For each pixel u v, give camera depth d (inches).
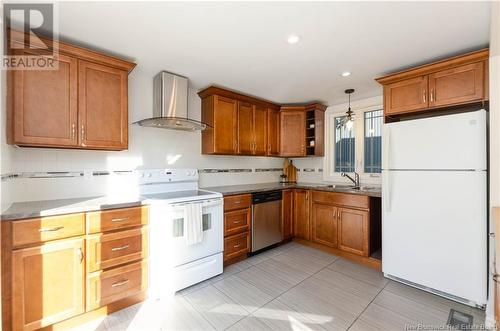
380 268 105.1
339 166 154.8
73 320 68.1
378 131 136.0
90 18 63.2
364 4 58.0
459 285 77.4
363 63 91.5
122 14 61.5
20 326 58.9
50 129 71.4
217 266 99.7
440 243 81.2
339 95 133.7
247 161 151.7
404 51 81.9
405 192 89.4
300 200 138.3
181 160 118.9
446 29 68.6
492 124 62.4
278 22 65.3
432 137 82.7
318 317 72.5
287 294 85.6
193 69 98.0
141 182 101.3
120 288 75.6
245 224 115.9
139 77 103.6
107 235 73.1
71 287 66.5
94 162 92.3
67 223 65.9
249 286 91.4
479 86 76.7
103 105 81.4
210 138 120.1
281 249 131.5
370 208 110.4
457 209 77.6
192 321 71.1
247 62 91.0
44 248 62.3
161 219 83.0
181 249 87.7
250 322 70.4
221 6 58.6
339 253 121.5
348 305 78.7
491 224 70.1
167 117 92.9
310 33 70.9
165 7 58.8
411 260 88.2
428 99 87.0
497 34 59.2
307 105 151.2
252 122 135.8
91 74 79.0
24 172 77.6
